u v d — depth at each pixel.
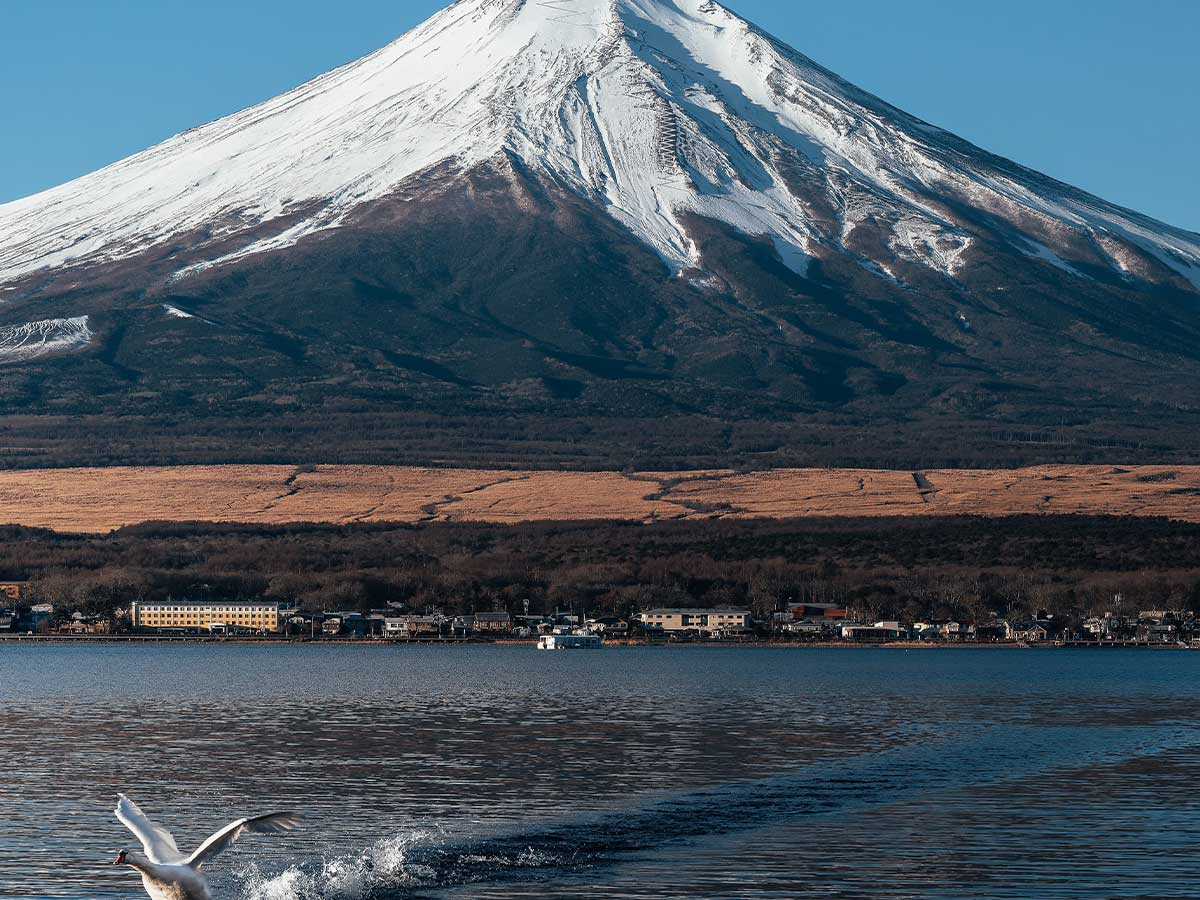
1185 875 86.44
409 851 93.06
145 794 112.19
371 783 117.00
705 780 118.50
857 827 99.50
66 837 95.75
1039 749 137.50
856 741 143.38
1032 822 101.12
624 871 87.94
